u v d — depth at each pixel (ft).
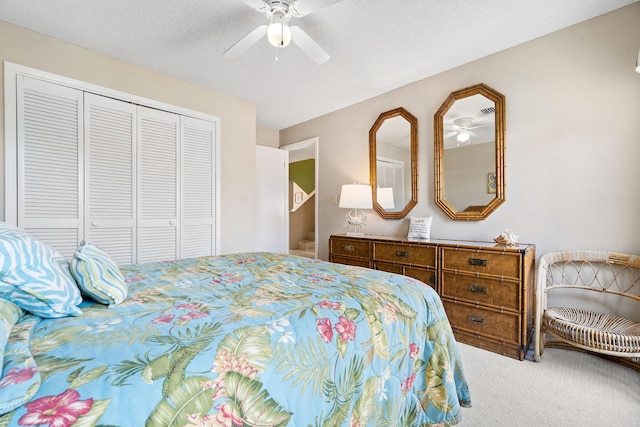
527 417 4.63
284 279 4.45
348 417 2.89
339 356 2.90
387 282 4.35
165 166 9.14
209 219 10.23
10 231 2.89
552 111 7.22
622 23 6.32
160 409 1.86
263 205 13.48
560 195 7.14
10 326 2.22
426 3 6.01
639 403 4.96
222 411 2.11
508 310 6.68
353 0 5.86
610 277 6.54
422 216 9.73
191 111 9.69
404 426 3.64
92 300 3.34
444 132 9.14
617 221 6.44
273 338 2.61
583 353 6.81
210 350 2.28
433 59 8.35
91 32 6.93
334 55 7.98
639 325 5.74
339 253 10.33
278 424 2.36
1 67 6.51
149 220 8.82
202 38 7.18
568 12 6.44
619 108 6.40
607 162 6.55
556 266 7.20
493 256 6.90
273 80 9.51
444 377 3.98
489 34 7.18
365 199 10.56
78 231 7.55
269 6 5.25
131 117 8.42
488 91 8.10
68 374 1.85
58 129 7.24
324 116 13.07
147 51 7.76
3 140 6.56
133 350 2.18
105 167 7.97
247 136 11.32
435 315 4.24
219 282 4.27
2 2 5.87
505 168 7.93
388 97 10.62
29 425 1.52
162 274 4.72
